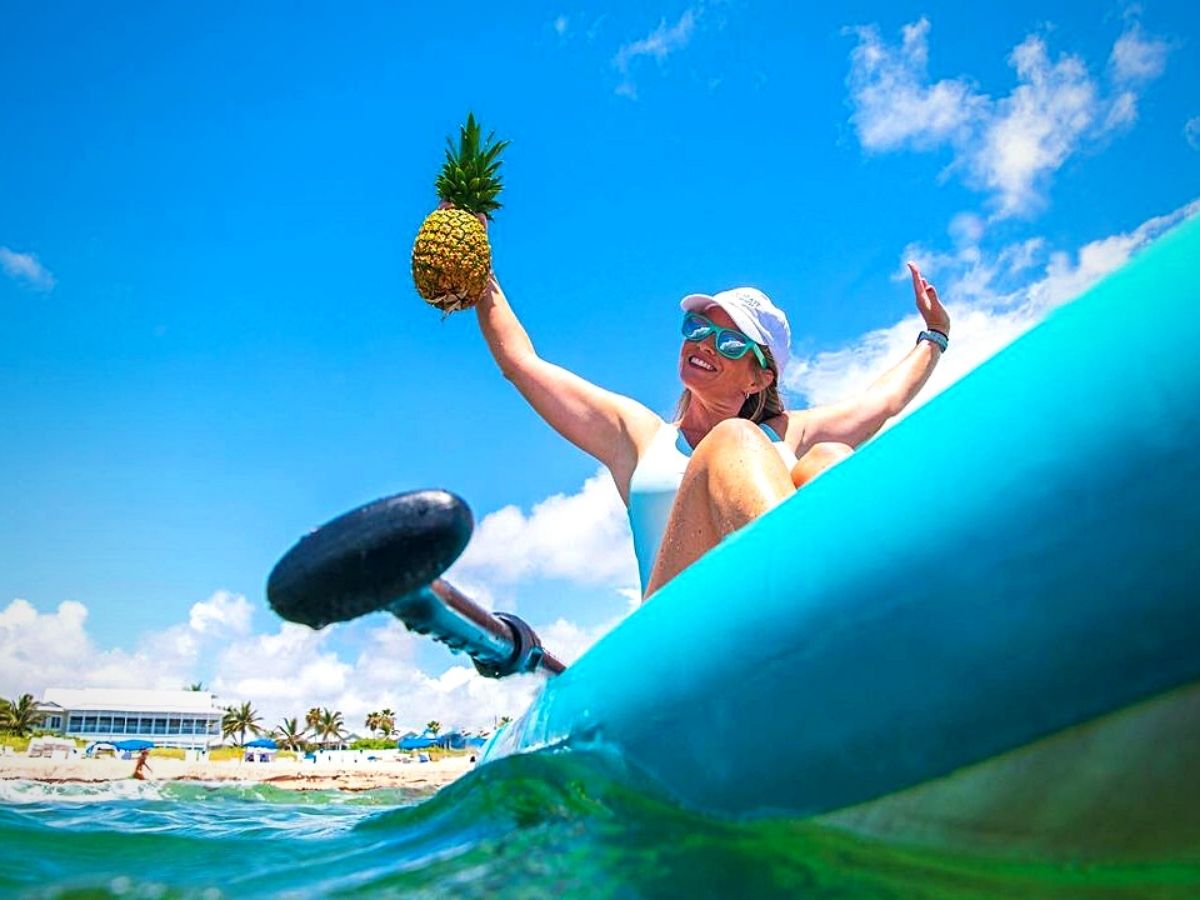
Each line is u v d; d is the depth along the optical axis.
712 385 3.17
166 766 36.78
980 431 1.14
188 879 1.52
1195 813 1.02
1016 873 1.15
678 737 1.40
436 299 3.47
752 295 3.21
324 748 87.25
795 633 1.26
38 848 1.91
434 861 1.49
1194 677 0.99
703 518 2.00
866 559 1.20
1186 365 0.99
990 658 1.09
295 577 1.33
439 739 48.50
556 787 1.64
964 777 1.13
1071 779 1.07
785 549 1.32
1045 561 1.05
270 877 1.49
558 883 1.30
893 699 1.16
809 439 3.56
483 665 2.01
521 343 3.51
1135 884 1.11
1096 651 1.03
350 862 1.60
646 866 1.33
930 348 4.05
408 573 1.35
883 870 1.23
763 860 1.31
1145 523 1.00
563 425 3.41
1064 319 1.12
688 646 1.41
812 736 1.24
